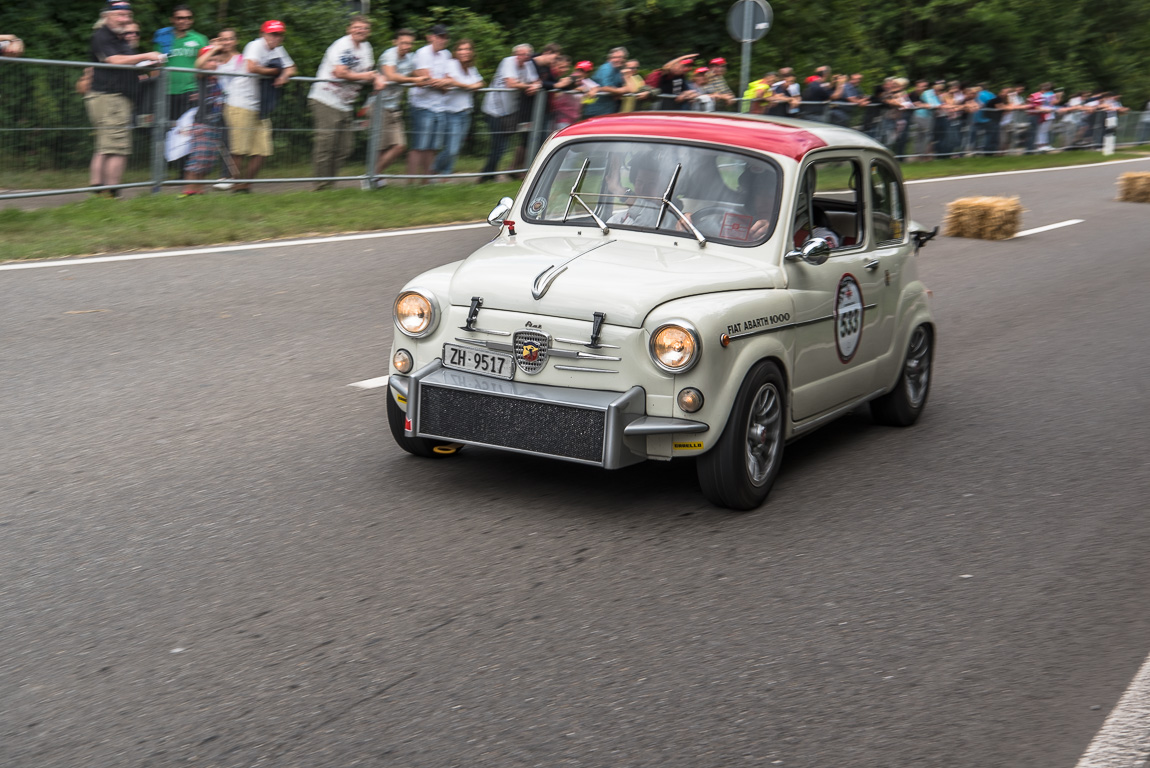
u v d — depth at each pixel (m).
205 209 12.70
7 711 3.49
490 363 5.36
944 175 25.92
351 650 3.94
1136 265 14.63
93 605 4.20
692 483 5.85
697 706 3.67
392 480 5.66
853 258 6.37
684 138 6.05
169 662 3.81
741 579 4.70
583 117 17.69
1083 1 50.03
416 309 5.50
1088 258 15.13
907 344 7.03
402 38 15.38
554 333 5.23
